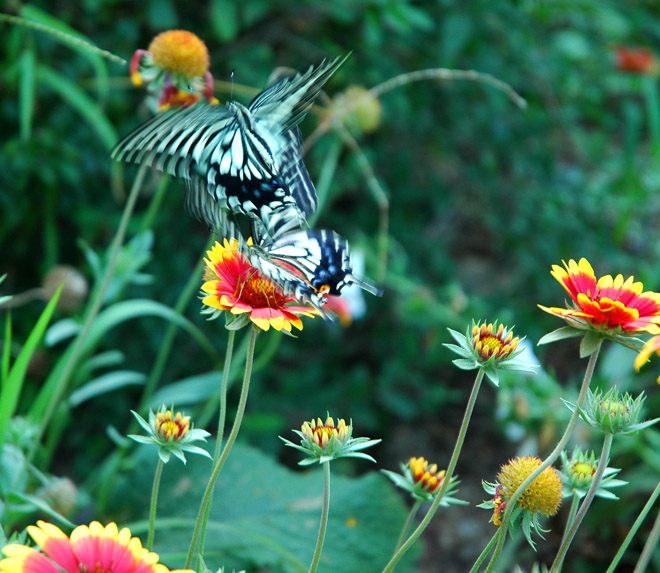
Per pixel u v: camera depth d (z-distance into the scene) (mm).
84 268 2717
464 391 3168
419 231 3123
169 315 1985
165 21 2529
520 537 2365
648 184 3096
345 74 2740
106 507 1978
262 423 2547
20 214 2549
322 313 1633
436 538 2557
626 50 3193
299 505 1972
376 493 1979
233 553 1932
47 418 1879
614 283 1647
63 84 2164
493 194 3168
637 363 1600
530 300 3162
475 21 2846
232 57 2635
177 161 1640
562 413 2152
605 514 2234
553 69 3086
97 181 2688
